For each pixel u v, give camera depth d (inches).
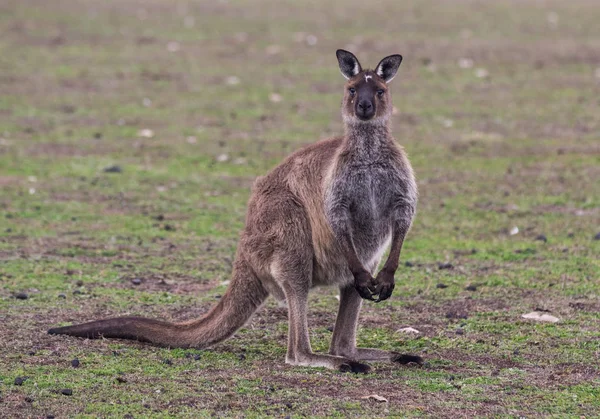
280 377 636.7
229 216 1143.6
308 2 2898.6
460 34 2341.3
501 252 995.3
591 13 2682.1
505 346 716.7
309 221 683.4
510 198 1207.6
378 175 677.3
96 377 624.1
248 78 1899.6
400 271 935.0
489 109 1686.8
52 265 927.0
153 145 1467.8
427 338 740.7
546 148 1446.9
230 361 673.0
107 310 795.4
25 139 1478.8
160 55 2084.2
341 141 701.9
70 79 1857.8
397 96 1770.4
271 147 1464.1
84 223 1096.8
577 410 583.2
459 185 1267.2
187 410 570.6
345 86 701.9
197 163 1380.4
